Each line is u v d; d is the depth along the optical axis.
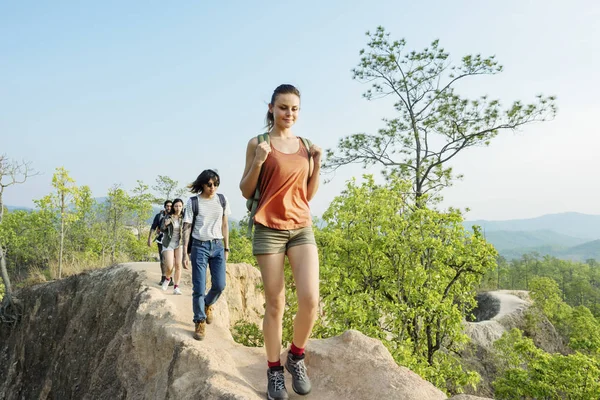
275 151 3.44
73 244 32.25
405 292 10.42
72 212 23.42
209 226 6.12
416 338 10.64
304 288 3.38
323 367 4.17
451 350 11.97
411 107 21.78
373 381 3.80
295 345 3.73
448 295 11.57
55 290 14.77
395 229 10.59
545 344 27.73
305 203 3.59
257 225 3.52
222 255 6.23
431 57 20.77
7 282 16.48
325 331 9.02
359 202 10.65
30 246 34.50
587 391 14.11
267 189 3.44
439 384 10.28
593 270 87.06
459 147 21.28
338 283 9.98
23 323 15.23
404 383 3.71
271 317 3.61
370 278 10.44
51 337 13.76
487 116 20.28
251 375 4.81
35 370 13.67
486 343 23.41
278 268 3.50
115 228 31.27
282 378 3.74
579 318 28.88
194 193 6.28
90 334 11.23
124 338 7.53
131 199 32.31
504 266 83.69
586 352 24.11
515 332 21.16
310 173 3.58
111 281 11.74
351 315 8.70
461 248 10.95
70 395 10.53
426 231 10.91
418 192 20.97
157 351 6.36
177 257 8.55
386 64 21.14
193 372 4.79
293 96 3.46
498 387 15.80
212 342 5.80
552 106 19.69
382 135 21.73
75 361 11.12
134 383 6.73
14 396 13.57
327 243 10.40
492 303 31.14
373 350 4.29
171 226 8.54
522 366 21.53
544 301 30.95
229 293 9.72
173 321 6.59
